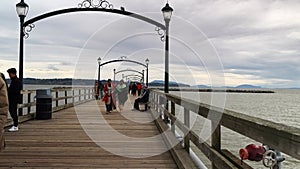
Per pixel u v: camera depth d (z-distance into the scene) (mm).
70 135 7027
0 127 3111
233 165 2455
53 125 8570
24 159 4852
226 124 2664
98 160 4875
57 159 4895
